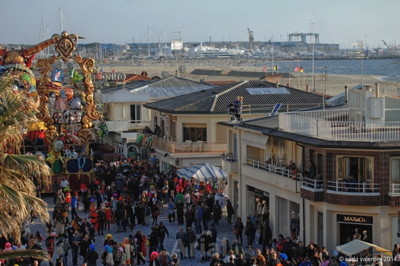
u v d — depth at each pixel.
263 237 45.78
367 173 41.81
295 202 46.47
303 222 45.16
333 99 65.56
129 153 83.88
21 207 25.94
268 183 49.97
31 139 66.69
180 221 54.41
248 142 53.09
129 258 41.41
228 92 76.12
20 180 27.61
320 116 50.62
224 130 72.62
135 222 55.09
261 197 51.97
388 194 41.12
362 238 41.56
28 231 44.66
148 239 45.62
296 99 75.19
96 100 86.12
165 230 45.25
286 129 48.47
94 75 104.81
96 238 49.97
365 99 46.66
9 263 37.50
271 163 50.31
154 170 69.25
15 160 26.95
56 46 68.88
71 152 67.31
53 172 66.31
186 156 71.44
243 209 54.59
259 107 72.62
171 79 100.62
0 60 66.25
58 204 54.34
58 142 66.44
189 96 79.88
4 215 26.44
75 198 55.34
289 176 46.31
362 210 41.59
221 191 60.91
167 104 78.44
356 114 48.50
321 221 44.12
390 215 41.53
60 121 69.00
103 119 85.31
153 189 56.72
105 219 52.38
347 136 42.91
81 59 69.81
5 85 28.41
